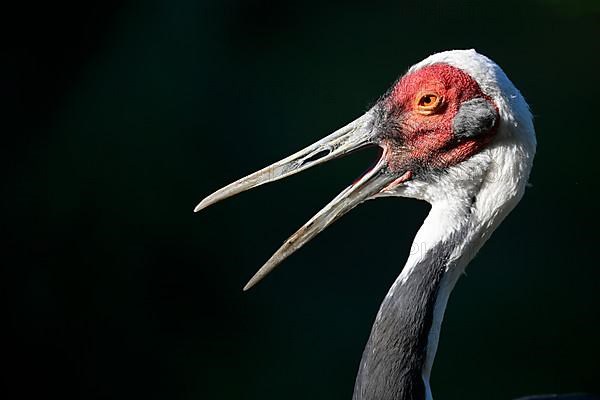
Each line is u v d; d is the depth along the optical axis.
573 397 9.05
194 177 15.02
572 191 15.76
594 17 19.83
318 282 13.94
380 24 19.09
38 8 16.44
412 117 6.40
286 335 13.23
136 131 15.62
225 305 13.63
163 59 17.00
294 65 17.83
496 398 12.47
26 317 13.14
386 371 6.09
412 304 6.13
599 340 13.30
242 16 18.52
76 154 15.08
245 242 14.25
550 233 15.04
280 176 6.65
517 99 6.24
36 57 16.38
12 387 12.66
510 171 6.23
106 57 16.80
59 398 12.62
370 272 14.06
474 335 13.40
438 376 12.79
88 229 14.05
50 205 14.25
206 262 13.94
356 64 17.97
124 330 13.21
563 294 14.04
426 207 14.93
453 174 6.32
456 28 19.36
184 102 16.38
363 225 14.68
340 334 13.20
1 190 14.49
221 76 17.16
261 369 12.77
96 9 16.88
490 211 6.27
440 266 6.20
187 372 12.76
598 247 14.77
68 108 16.03
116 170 14.87
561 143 16.66
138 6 17.44
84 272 13.63
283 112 16.56
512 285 14.17
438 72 6.30
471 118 6.21
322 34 18.81
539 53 18.84
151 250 13.96
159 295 13.63
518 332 13.42
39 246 13.80
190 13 17.83
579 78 18.06
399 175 6.53
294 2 19.12
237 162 15.48
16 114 15.77
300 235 6.66
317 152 6.66
